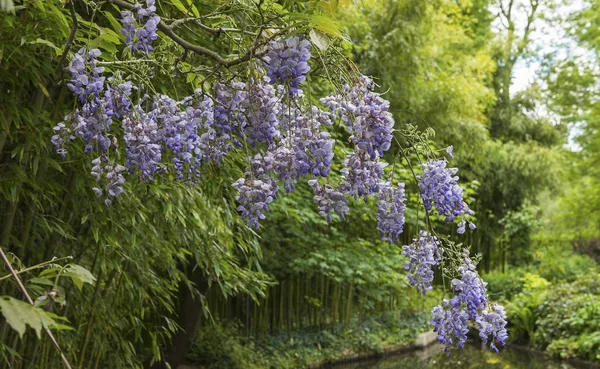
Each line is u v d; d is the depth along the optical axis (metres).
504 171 12.22
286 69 1.23
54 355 3.07
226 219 3.19
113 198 2.74
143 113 1.46
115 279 3.50
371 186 1.38
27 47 2.10
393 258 7.62
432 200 1.56
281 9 1.43
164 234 3.48
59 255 2.87
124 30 1.30
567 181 13.38
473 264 1.61
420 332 9.78
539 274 13.27
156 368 5.29
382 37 7.59
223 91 1.51
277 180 1.39
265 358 7.22
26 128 2.32
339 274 6.91
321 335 8.12
